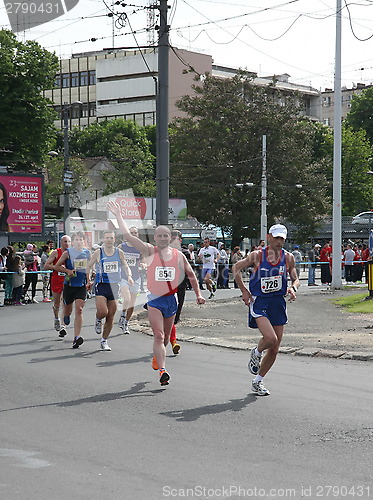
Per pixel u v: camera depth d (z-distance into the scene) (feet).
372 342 39.50
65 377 29.89
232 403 24.62
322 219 179.11
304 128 175.94
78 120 327.67
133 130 258.78
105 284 37.55
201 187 168.76
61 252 40.22
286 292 26.40
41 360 34.73
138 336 44.73
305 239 176.14
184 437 20.25
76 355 36.40
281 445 19.26
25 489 15.90
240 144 169.17
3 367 32.55
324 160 178.29
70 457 18.37
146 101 310.45
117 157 197.67
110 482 16.31
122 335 45.24
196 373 30.81
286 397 25.52
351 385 27.66
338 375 30.01
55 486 16.08
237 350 38.55
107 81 320.09
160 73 52.75
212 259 79.82
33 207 119.14
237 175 169.99
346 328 46.78
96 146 255.29
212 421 22.09
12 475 16.93
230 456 18.29
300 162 170.50
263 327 25.73
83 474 16.93
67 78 330.54
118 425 21.75
